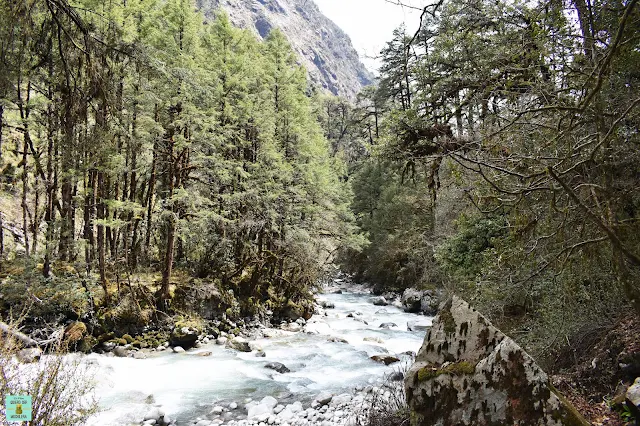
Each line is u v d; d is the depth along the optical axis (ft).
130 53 14.40
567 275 16.87
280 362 40.63
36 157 43.04
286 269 71.36
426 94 22.80
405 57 21.36
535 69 14.88
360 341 50.72
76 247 44.50
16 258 47.91
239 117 66.39
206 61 64.18
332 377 36.19
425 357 14.99
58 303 40.70
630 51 11.74
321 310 73.15
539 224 16.60
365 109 107.55
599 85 9.89
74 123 13.80
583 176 12.33
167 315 48.06
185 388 32.68
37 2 11.85
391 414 18.29
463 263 35.04
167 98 45.21
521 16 18.19
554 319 18.99
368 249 102.12
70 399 13.34
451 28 21.07
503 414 11.96
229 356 42.75
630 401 12.49
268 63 78.54
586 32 13.50
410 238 78.89
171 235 50.88
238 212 62.75
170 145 51.16
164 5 60.03
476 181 15.98
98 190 47.14
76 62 13.10
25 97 42.47
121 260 53.16
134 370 36.32
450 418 13.05
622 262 8.75
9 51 11.82
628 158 12.76
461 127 21.88
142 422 25.08
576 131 13.51
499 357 12.71
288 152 77.10
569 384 16.40
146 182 60.34
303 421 25.25
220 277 61.00
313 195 72.69
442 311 15.55
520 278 19.70
